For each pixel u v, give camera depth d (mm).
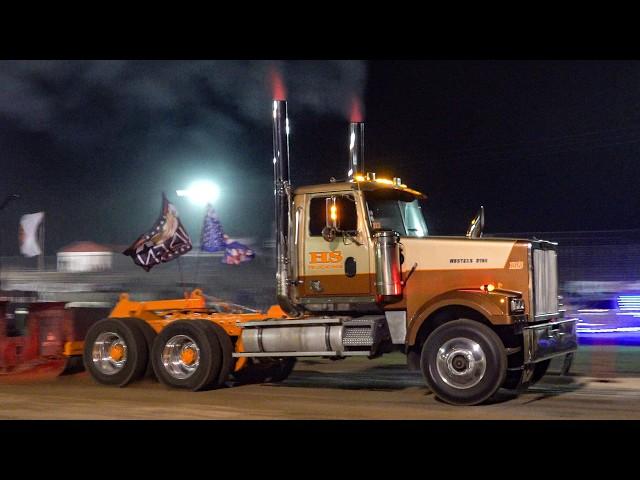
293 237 11039
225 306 13188
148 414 9219
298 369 14195
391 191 11125
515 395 10656
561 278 21688
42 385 11914
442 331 9852
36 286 32812
